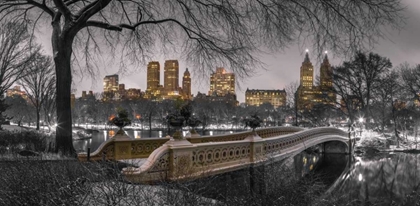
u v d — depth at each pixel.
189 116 11.98
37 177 4.75
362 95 55.19
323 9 5.64
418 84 54.81
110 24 13.93
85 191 4.13
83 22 13.02
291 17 6.51
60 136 12.83
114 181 4.52
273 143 15.68
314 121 66.38
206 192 6.37
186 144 9.71
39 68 42.03
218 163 11.20
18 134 16.28
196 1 11.11
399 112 59.88
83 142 47.88
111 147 13.44
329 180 24.62
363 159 37.28
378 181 24.91
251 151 13.01
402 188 22.31
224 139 19.44
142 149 14.55
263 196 5.15
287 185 5.70
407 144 48.72
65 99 13.01
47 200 3.98
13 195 4.23
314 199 5.88
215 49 13.54
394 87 56.00
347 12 5.46
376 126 60.03
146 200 4.48
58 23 13.69
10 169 5.52
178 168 8.15
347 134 39.69
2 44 28.25
